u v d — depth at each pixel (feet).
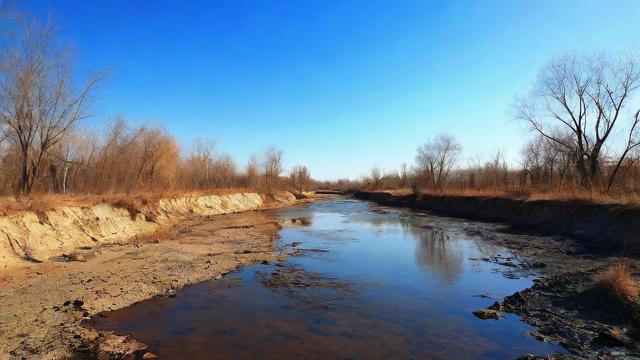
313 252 59.72
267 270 47.93
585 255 53.98
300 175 276.21
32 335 27.02
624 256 50.49
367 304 35.40
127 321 30.91
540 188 108.27
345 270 48.14
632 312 28.55
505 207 102.47
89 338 27.17
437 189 166.40
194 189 132.36
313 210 145.38
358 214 127.24
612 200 69.56
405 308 34.24
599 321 29.27
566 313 31.45
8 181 65.16
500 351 25.64
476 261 52.70
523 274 45.21
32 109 61.21
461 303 35.40
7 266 42.24
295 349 26.23
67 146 81.56
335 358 24.91
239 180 193.47
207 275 44.57
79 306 32.89
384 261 53.31
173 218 91.81
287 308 34.40
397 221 104.32
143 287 38.88
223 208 131.85
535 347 26.04
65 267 44.86
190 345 26.73
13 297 34.22
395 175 278.46
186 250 57.72
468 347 26.30
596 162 92.12
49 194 62.44
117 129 96.22
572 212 74.64
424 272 47.01
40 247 48.37
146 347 26.32
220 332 29.07
